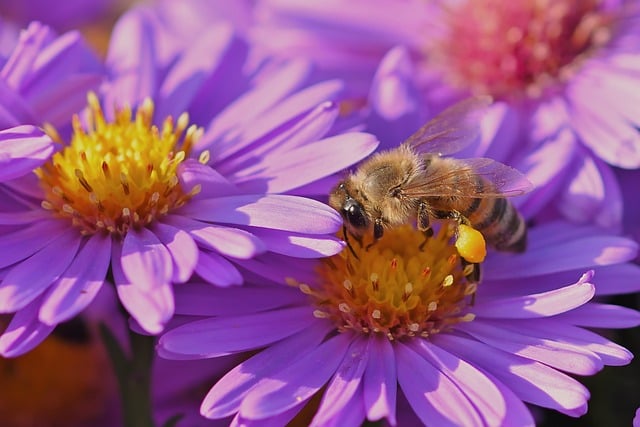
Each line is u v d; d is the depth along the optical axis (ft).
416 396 0.46
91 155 0.49
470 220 0.50
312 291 0.49
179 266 0.45
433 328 0.49
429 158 0.50
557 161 0.52
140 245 0.47
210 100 0.53
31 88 0.50
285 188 0.48
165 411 0.52
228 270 0.45
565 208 0.52
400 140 0.52
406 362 0.48
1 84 0.48
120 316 0.52
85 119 0.51
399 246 0.50
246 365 0.47
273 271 0.48
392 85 0.52
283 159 0.49
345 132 0.51
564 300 0.47
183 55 0.54
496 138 0.52
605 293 0.49
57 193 0.48
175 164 0.49
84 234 0.48
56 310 0.45
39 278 0.46
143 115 0.51
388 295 0.49
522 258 0.50
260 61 0.55
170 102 0.52
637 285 0.49
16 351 0.45
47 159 0.47
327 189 0.49
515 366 0.47
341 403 0.45
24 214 0.48
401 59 0.54
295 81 0.52
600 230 0.51
